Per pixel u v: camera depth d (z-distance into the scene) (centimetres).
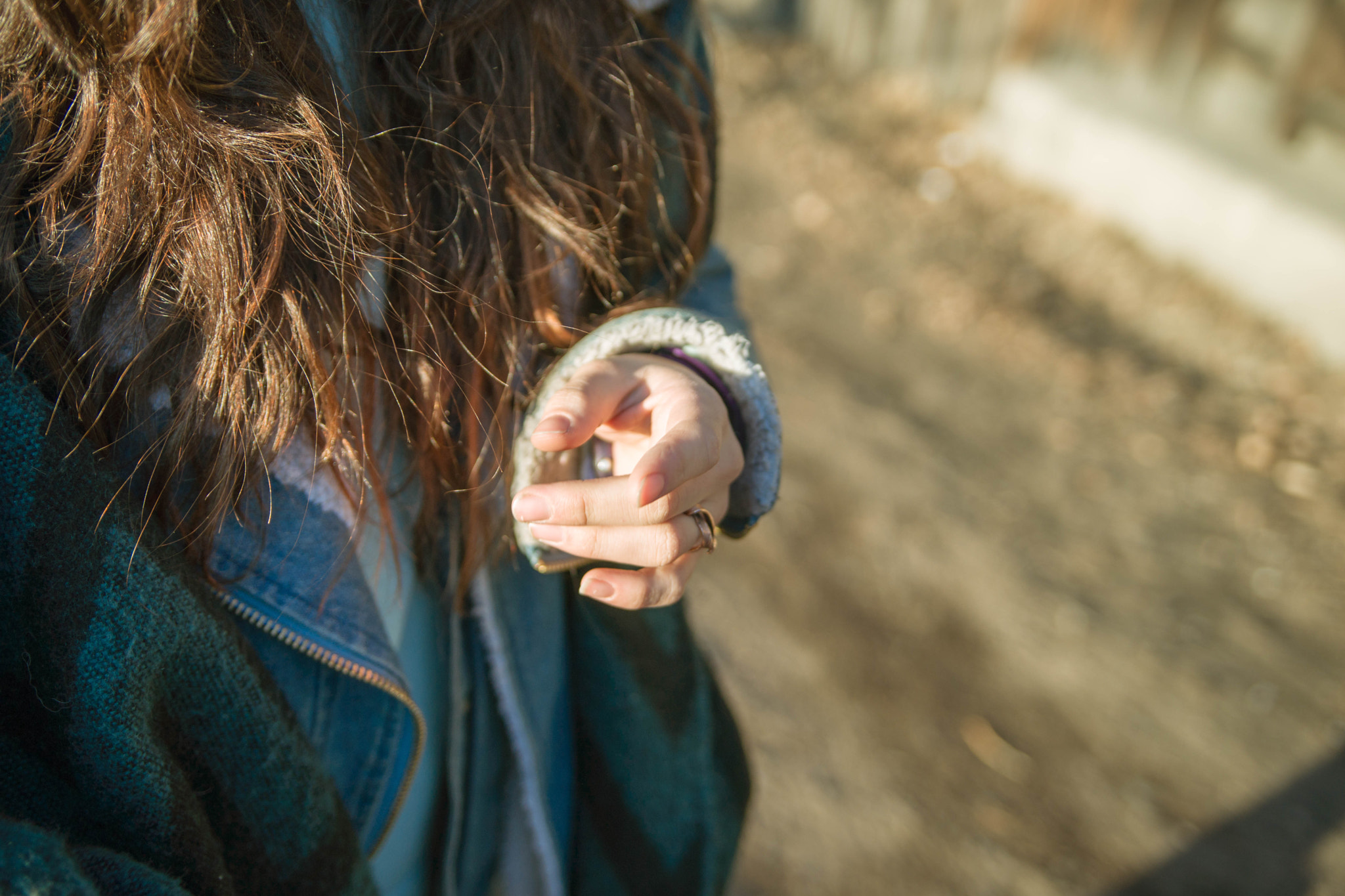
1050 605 211
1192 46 354
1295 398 279
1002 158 392
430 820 69
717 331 58
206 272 51
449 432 60
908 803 170
